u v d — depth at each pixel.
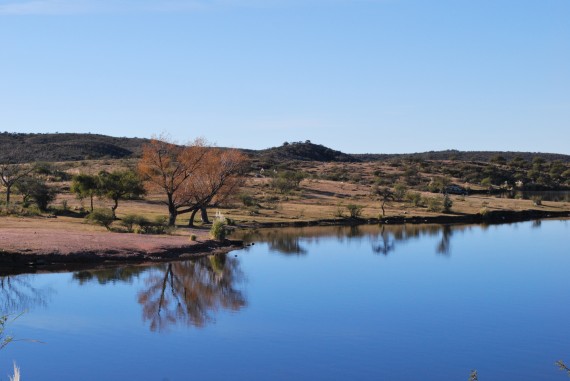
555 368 25.70
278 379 23.64
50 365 24.61
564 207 113.56
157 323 30.86
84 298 35.41
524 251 59.75
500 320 33.03
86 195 74.06
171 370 24.38
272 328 30.55
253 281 42.31
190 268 46.12
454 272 47.44
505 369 25.41
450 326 31.61
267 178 142.12
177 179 71.19
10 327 29.31
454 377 24.47
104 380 23.23
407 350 27.62
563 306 36.19
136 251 49.12
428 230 79.31
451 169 197.88
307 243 63.56
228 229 73.44
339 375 24.45
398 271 47.50
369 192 127.50
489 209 103.31
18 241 46.97
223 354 26.56
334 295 38.31
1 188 98.38
